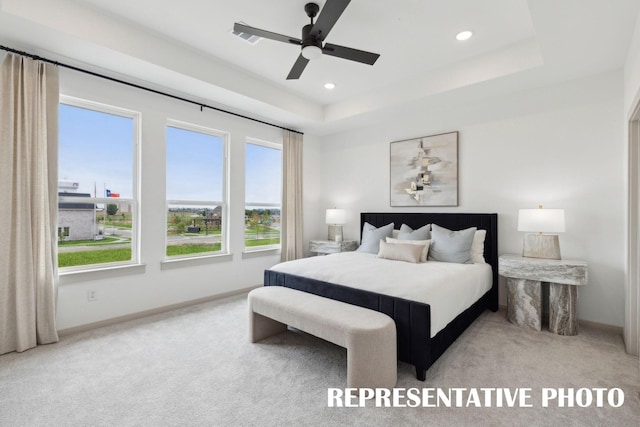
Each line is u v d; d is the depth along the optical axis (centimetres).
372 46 292
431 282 239
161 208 343
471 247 345
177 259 358
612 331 287
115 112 318
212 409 174
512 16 246
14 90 244
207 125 383
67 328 276
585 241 303
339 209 507
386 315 209
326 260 338
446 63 328
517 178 344
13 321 242
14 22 217
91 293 291
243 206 428
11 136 241
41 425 160
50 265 257
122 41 260
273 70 348
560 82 316
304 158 516
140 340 266
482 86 324
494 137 359
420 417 167
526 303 296
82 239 297
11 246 242
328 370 217
